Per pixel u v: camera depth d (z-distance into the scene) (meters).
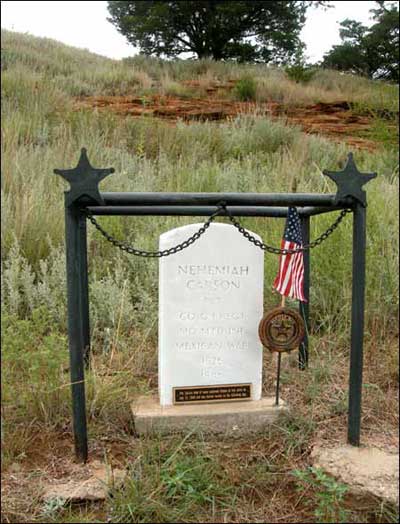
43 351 3.09
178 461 2.73
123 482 2.59
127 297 4.48
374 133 10.34
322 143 10.35
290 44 30.02
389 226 5.56
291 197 2.86
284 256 3.22
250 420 3.19
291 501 2.59
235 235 3.28
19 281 4.59
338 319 4.41
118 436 3.05
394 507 2.50
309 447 2.98
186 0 27.70
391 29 25.19
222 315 3.30
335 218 5.09
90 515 2.43
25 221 5.39
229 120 12.52
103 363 3.79
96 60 23.31
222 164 8.71
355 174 2.83
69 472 2.71
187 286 3.25
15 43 22.88
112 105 13.61
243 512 2.51
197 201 2.82
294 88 17.19
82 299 3.66
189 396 3.29
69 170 2.65
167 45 30.80
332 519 2.43
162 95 16.14
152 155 9.20
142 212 3.49
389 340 4.21
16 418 3.06
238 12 28.23
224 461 2.86
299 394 3.55
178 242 3.20
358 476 2.69
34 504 2.48
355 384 2.94
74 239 2.71
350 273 4.71
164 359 3.25
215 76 20.98
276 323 3.23
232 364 3.34
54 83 14.42
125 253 5.22
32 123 9.02
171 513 2.43
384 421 3.25
